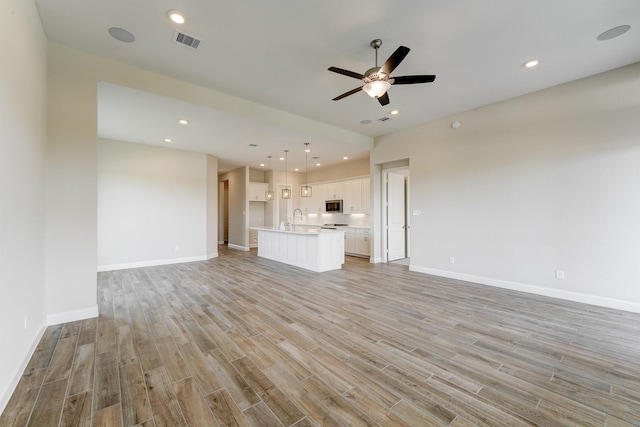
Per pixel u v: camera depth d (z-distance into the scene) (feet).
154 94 11.66
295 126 16.51
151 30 8.94
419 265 18.01
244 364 7.09
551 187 12.72
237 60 10.68
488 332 8.96
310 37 9.29
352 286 14.53
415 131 18.39
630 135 10.83
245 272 17.93
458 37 9.24
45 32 9.00
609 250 11.26
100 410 5.42
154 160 20.36
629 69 10.87
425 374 6.68
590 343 8.20
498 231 14.39
